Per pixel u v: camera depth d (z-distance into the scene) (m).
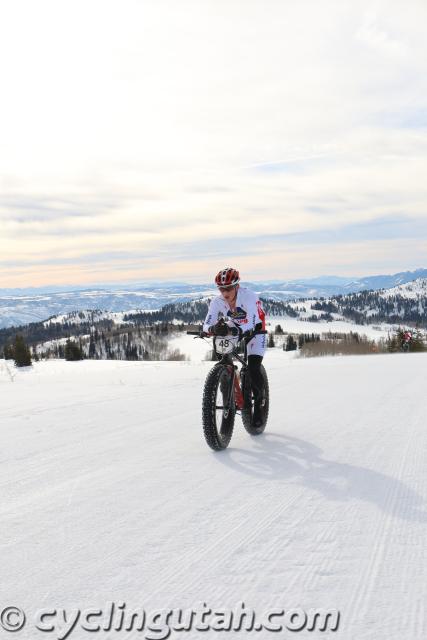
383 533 2.61
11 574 2.18
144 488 3.49
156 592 2.01
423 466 4.00
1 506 3.14
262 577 2.12
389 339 33.09
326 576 2.12
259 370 5.40
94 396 9.03
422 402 7.46
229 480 3.68
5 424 6.22
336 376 11.85
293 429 5.71
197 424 6.12
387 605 1.88
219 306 5.37
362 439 5.07
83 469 4.06
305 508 3.03
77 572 2.19
